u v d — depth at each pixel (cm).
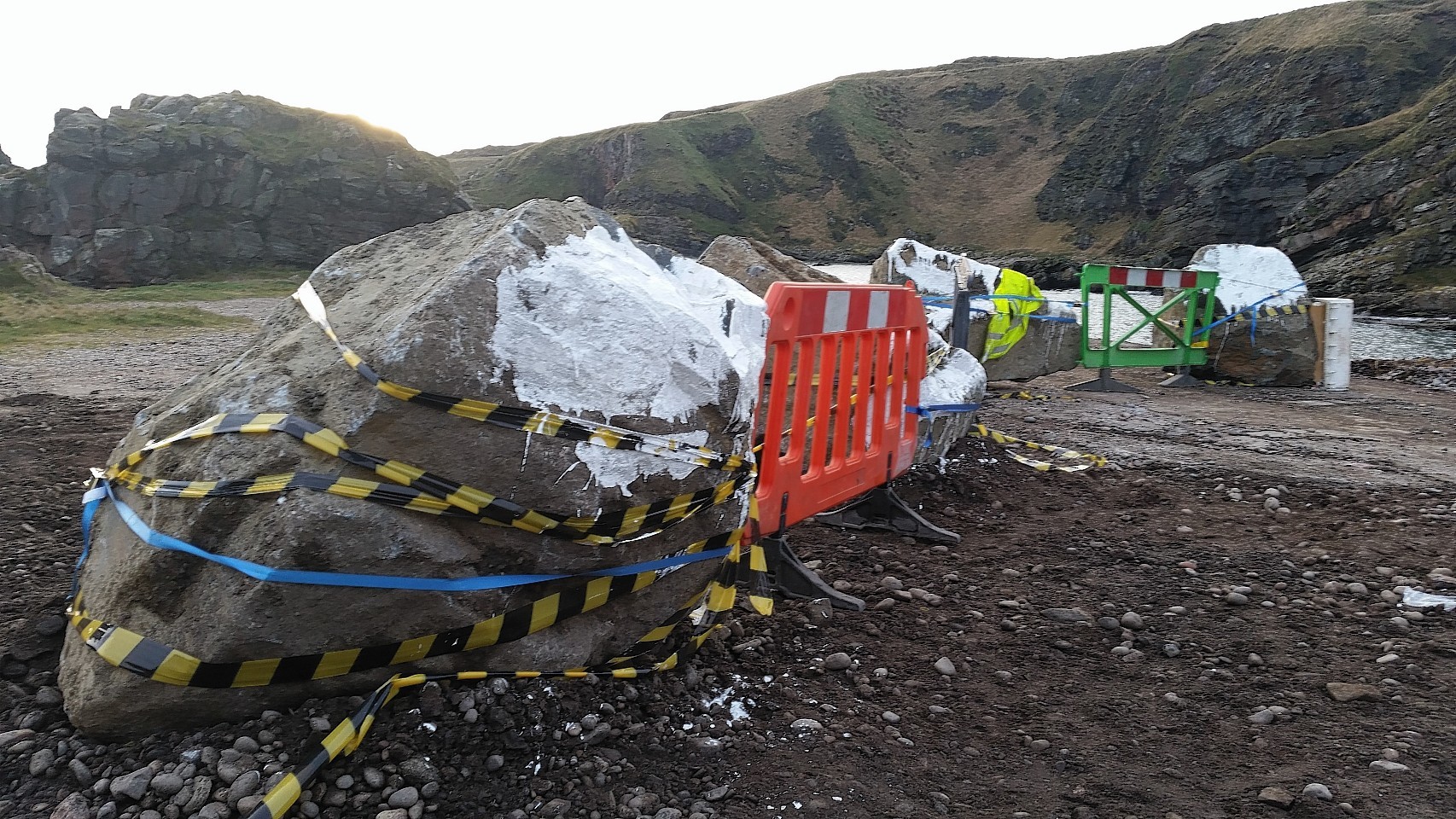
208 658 229
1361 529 538
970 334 1086
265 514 232
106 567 256
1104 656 361
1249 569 467
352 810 228
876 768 271
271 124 6738
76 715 240
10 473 554
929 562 467
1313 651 366
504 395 251
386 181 6681
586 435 260
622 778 254
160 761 231
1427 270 5884
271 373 261
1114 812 252
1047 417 951
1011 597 422
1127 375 1388
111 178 5853
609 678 295
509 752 254
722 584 329
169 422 263
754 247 699
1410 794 260
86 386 1040
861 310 425
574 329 263
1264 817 250
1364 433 893
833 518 521
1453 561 477
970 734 296
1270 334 1250
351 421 239
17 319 1995
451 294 246
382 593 240
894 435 496
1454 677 339
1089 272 1186
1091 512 576
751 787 256
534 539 260
